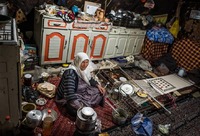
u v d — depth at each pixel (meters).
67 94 2.86
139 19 5.50
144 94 3.85
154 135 3.10
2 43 1.98
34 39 4.34
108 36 4.94
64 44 4.20
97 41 4.74
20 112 2.51
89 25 4.35
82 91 3.17
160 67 5.61
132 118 3.19
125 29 5.22
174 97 4.27
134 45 5.79
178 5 6.00
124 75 4.58
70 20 3.99
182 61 6.02
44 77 3.75
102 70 4.52
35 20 4.09
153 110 3.75
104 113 3.29
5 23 2.51
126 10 5.54
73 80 2.93
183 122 3.64
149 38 5.68
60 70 4.29
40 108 2.99
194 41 5.71
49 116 2.63
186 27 6.00
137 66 5.41
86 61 3.06
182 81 5.19
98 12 4.68
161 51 6.13
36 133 2.54
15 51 2.07
